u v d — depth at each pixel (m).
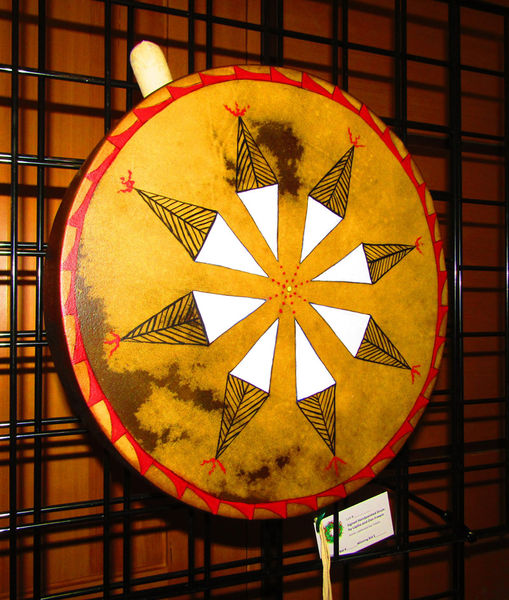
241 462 0.52
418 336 0.62
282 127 0.56
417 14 1.03
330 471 0.57
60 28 0.77
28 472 0.76
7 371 0.75
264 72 0.55
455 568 0.78
